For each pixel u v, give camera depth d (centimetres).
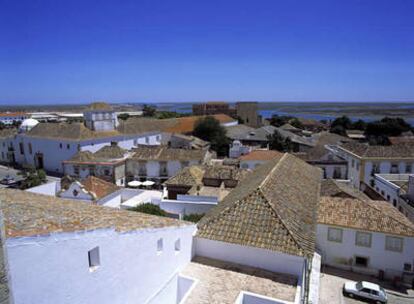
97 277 820
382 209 2603
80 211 1025
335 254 2422
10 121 13412
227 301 1144
